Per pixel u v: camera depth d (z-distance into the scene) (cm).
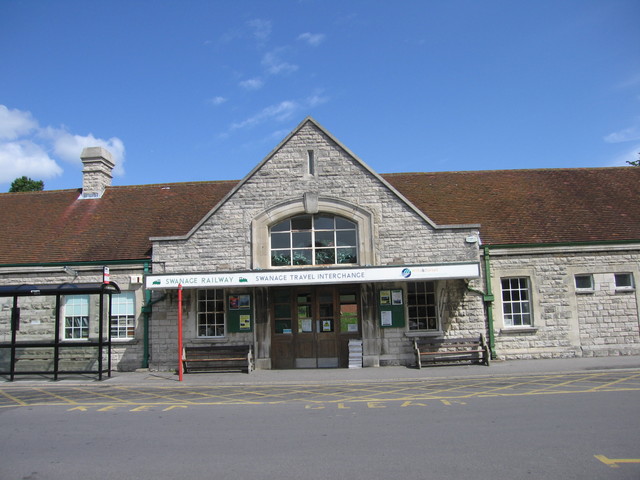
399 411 924
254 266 1555
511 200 1892
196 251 1585
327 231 1595
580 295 1633
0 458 684
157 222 1861
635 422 787
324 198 1573
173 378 1444
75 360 1644
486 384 1220
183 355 1551
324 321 1595
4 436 803
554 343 1612
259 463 639
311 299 1606
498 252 1634
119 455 688
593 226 1712
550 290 1631
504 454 646
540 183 2031
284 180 1591
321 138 1603
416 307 1595
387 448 686
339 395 1127
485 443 696
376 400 1047
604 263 1644
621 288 1634
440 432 762
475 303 1599
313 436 759
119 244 1750
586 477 560
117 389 1302
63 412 1001
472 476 572
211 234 1587
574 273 1638
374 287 1573
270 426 833
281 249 1592
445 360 1534
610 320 1627
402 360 1548
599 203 1855
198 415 941
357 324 1593
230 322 1581
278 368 1576
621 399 970
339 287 1608
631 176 2072
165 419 911
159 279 1470
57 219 1961
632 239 1634
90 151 2138
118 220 1908
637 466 591
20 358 1669
